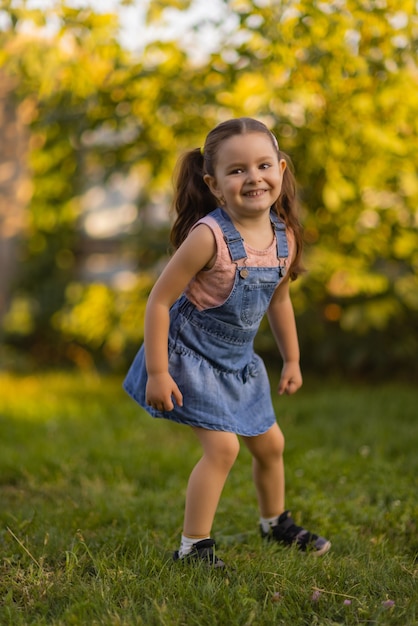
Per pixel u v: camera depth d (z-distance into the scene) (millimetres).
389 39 5422
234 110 5914
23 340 8453
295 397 6336
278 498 3258
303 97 5617
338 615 2486
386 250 6629
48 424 5625
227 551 3154
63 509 3674
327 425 5301
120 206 8992
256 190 2836
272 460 3188
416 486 3975
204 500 2902
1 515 3525
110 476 4344
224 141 2857
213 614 2432
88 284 8188
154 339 2855
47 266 8406
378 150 6082
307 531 3213
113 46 5777
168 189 6867
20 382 7438
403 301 6652
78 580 2713
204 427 2914
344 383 7031
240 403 3053
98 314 7523
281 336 3330
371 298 6742
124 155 6742
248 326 2984
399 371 7297
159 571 2801
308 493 3918
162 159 6625
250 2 5328
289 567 2809
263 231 2959
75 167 7605
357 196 6367
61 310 8227
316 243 6641
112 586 2643
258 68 5664
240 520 3514
